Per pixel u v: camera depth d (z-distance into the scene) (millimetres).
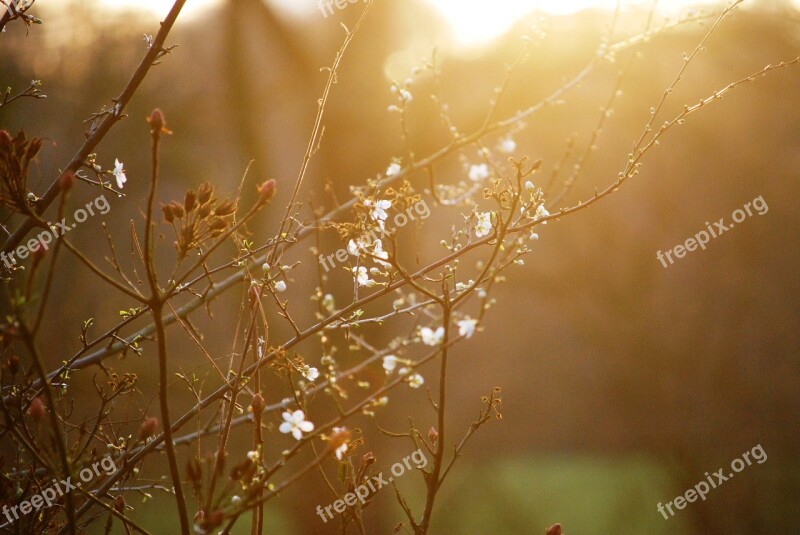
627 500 11867
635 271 11180
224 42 7418
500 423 12453
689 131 10523
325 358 1806
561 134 9016
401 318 6910
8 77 5883
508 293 11945
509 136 2551
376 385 6555
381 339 6691
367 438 7086
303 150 7691
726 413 11125
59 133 7801
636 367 11438
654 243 11023
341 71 7363
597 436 11992
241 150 7598
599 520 11859
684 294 11281
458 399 12477
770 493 11000
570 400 12164
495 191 1889
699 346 11273
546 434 12359
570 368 12227
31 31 6004
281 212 7141
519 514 12070
